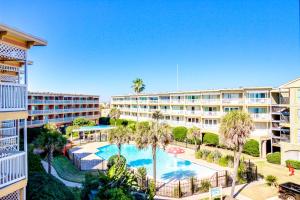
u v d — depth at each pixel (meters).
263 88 42.22
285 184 22.59
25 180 11.26
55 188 15.88
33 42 11.62
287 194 21.45
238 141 22.94
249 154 41.12
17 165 10.82
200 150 40.00
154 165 25.75
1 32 10.09
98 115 85.62
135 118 77.88
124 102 85.44
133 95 78.19
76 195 18.91
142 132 26.66
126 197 15.61
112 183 17.86
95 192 17.34
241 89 45.03
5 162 10.13
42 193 14.63
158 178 30.59
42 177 16.50
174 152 42.56
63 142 28.83
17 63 14.59
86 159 37.44
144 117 73.94
